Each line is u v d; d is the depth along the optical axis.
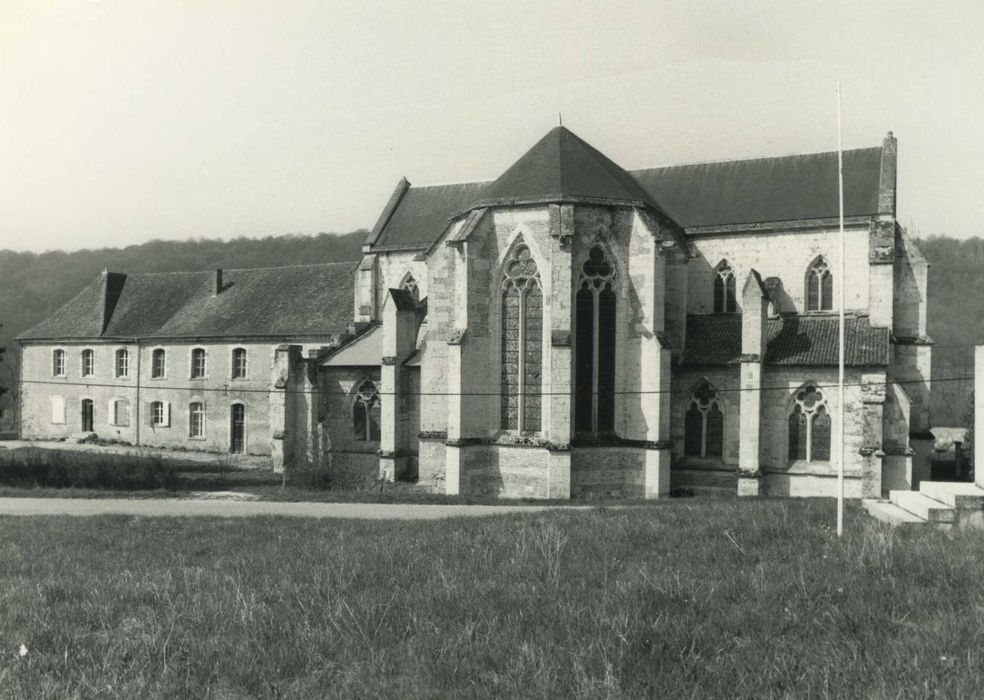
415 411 49.19
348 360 53.66
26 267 135.12
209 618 13.38
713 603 12.80
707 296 50.09
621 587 13.67
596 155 46.72
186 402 70.56
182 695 10.44
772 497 41.06
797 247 48.06
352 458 52.72
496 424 41.59
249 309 71.19
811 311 47.62
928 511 18.34
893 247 44.75
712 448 45.69
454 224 44.22
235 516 29.47
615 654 10.67
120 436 73.56
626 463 40.75
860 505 24.30
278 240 156.25
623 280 41.16
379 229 59.78
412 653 11.26
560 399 39.22
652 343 40.31
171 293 77.31
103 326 76.06
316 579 15.42
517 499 38.09
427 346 44.59
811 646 10.81
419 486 44.47
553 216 39.66
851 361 41.94
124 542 23.16
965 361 104.25
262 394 67.50
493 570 15.88
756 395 42.72
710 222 50.25
